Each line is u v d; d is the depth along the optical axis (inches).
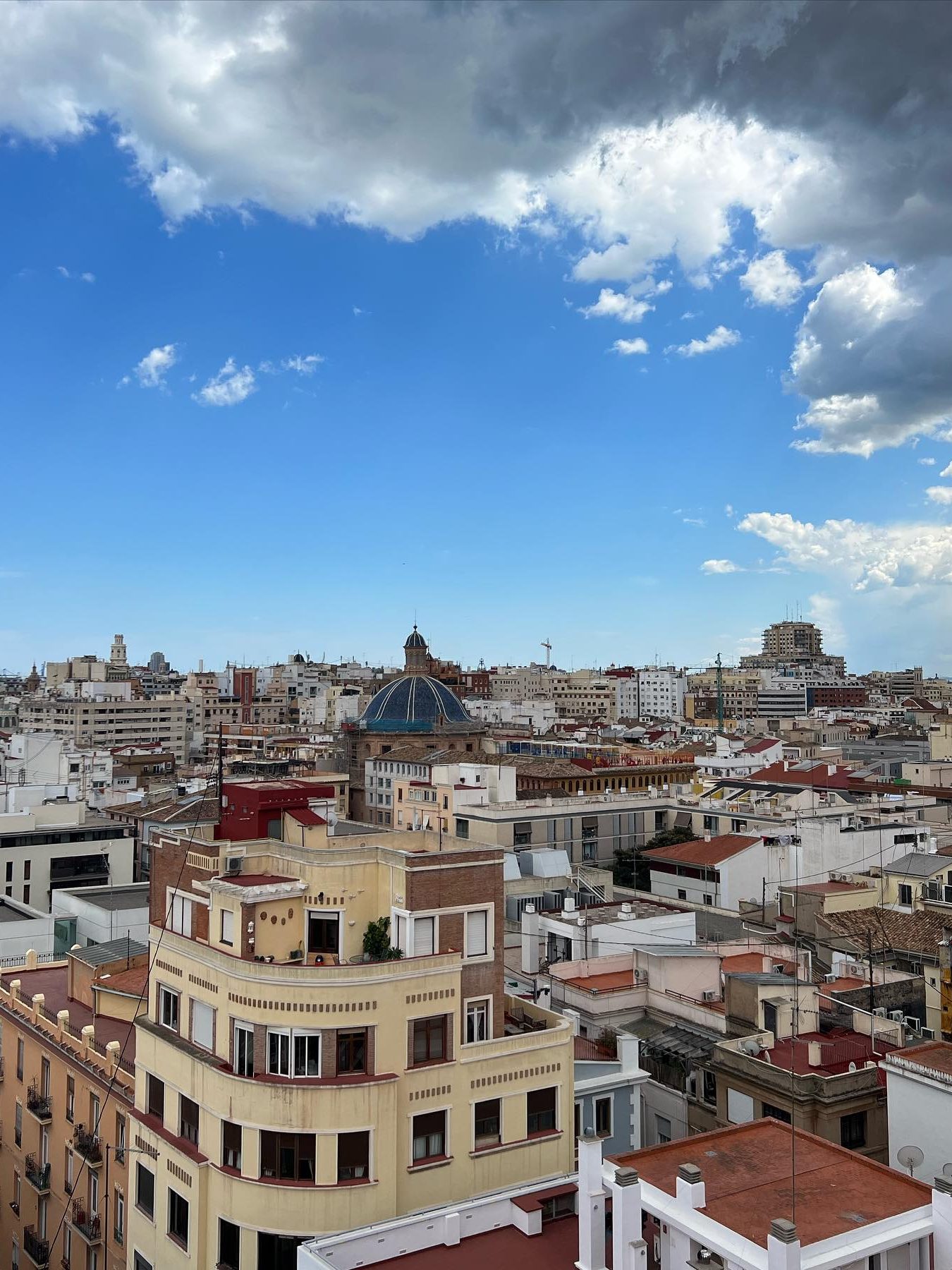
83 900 3238.2
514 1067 1733.5
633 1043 2027.6
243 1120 1573.6
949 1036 2458.2
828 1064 2075.5
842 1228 1186.0
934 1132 1657.2
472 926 1765.5
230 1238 1573.6
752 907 3843.5
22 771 7313.0
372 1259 1427.2
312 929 1733.5
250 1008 1606.8
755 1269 1108.5
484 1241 1489.9
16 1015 2335.1
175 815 5467.5
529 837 5211.6
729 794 5900.6
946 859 3592.5
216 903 1736.0
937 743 7751.0
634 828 5516.7
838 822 4785.9
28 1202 2197.3
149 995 1871.3
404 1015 1627.7
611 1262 1371.8
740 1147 1403.8
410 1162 1619.1
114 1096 1918.1
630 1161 1353.3
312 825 1957.4
